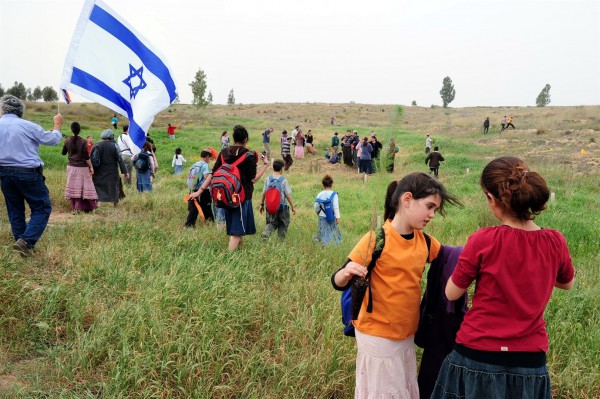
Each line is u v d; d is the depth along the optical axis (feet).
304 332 14.08
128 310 13.82
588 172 62.95
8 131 17.57
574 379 12.51
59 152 75.36
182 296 14.78
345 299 10.05
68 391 10.94
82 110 169.78
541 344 7.69
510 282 7.54
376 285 9.14
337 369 12.51
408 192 8.80
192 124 156.66
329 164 86.43
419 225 8.86
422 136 114.21
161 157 86.74
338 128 154.40
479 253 7.73
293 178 66.39
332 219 25.85
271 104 272.51
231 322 14.05
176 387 11.41
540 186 7.49
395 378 9.25
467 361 7.89
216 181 20.18
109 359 11.93
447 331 9.27
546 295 7.64
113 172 31.32
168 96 23.17
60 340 13.20
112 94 21.66
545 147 92.07
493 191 7.86
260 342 13.47
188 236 23.36
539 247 7.60
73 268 17.15
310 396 11.83
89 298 14.71
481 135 119.75
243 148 20.92
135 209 31.55
